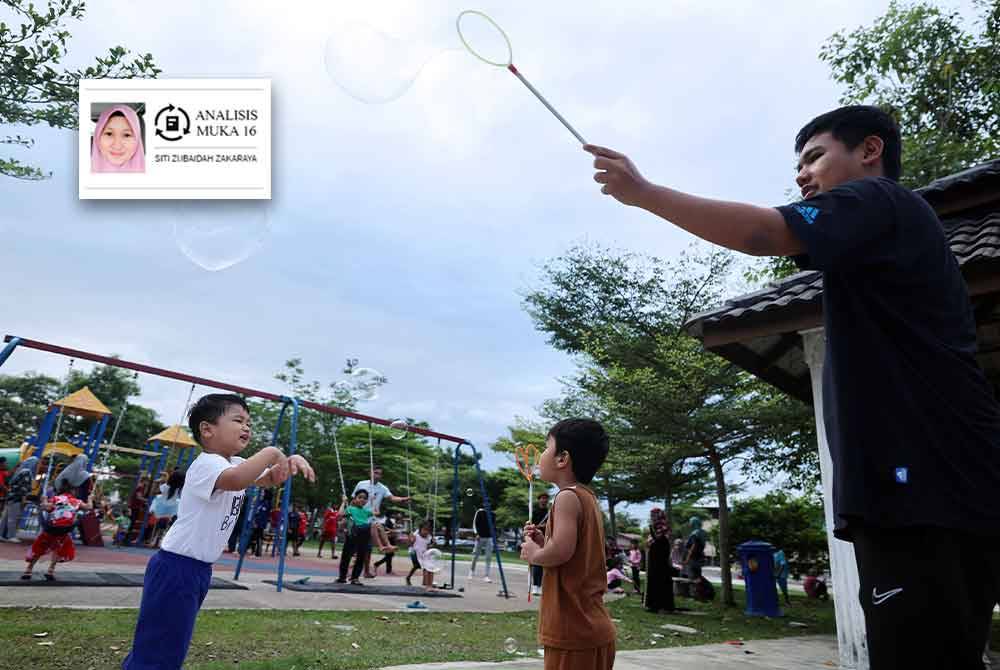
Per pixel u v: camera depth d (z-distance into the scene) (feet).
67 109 22.49
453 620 19.04
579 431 7.16
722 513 35.35
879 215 3.53
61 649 10.91
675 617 26.25
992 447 3.40
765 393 34.83
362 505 27.58
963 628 3.17
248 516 25.20
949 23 34.24
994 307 14.84
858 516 3.47
